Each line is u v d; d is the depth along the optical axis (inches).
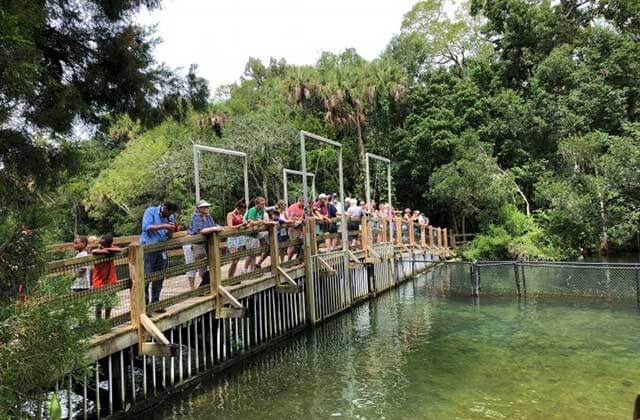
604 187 863.1
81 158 196.4
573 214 866.1
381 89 1157.1
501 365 296.7
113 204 1169.4
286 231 403.9
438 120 1102.4
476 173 946.1
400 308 489.1
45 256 115.1
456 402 240.5
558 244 901.2
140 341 220.8
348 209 538.0
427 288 583.8
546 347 331.0
